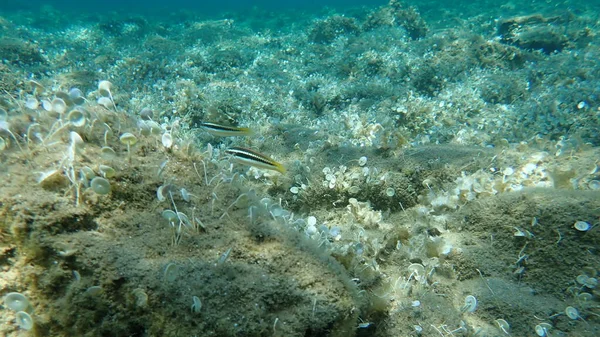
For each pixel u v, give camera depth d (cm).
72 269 172
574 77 882
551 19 1496
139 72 1076
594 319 230
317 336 174
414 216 352
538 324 234
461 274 277
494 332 235
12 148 216
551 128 630
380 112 734
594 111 638
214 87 857
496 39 1312
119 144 237
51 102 247
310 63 1353
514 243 276
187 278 174
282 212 245
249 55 1491
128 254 179
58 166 196
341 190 389
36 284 173
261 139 525
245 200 228
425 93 979
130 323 168
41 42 1628
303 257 203
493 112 741
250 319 168
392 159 415
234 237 204
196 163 253
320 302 180
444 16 2327
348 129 617
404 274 279
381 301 224
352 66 1203
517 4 2188
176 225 200
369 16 1831
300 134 527
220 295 172
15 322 176
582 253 251
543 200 275
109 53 1426
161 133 266
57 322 169
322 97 898
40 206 177
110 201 199
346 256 246
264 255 197
